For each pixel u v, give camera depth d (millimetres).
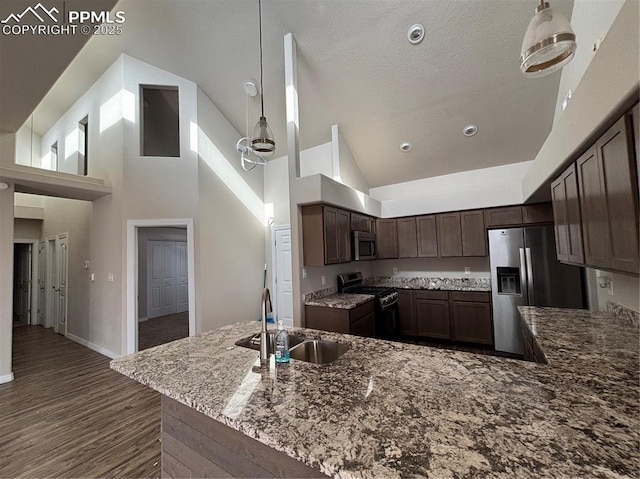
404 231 4832
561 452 763
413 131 4137
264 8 3113
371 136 4379
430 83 3447
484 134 3943
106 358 4023
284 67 3703
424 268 5027
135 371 1421
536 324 2152
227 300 4578
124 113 4059
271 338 2002
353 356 1550
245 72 3924
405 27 2982
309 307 3455
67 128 5473
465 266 4723
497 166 4480
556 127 2000
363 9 2928
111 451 2080
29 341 4930
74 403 2779
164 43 3797
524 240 3680
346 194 3842
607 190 1385
